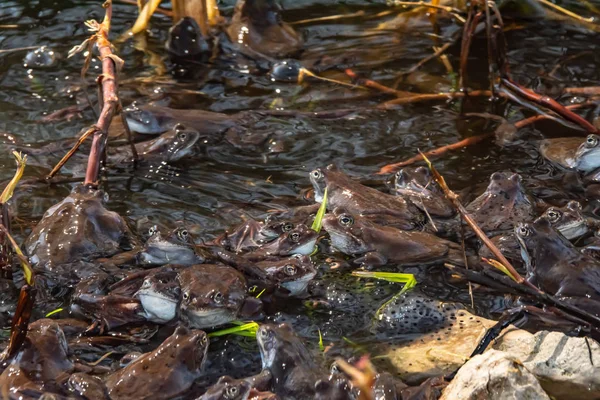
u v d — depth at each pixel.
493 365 6.17
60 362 6.52
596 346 6.87
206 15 13.43
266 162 10.41
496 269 8.15
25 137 10.76
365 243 8.48
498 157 10.48
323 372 6.43
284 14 14.49
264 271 7.87
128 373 6.38
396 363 6.96
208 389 6.00
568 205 8.77
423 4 14.27
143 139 10.86
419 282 8.09
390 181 9.93
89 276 7.75
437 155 10.52
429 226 9.00
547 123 11.28
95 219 8.52
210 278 7.45
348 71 12.58
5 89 11.99
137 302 7.45
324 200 8.66
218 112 11.51
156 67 12.72
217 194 9.67
